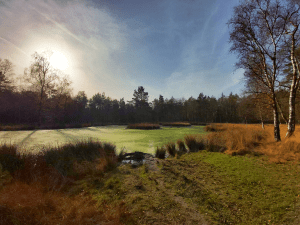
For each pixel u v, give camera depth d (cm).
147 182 438
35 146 911
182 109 6731
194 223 262
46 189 365
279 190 354
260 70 1013
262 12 953
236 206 310
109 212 286
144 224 256
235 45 1034
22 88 3184
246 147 830
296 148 685
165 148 937
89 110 6159
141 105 6831
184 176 474
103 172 525
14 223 227
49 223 236
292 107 897
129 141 1232
